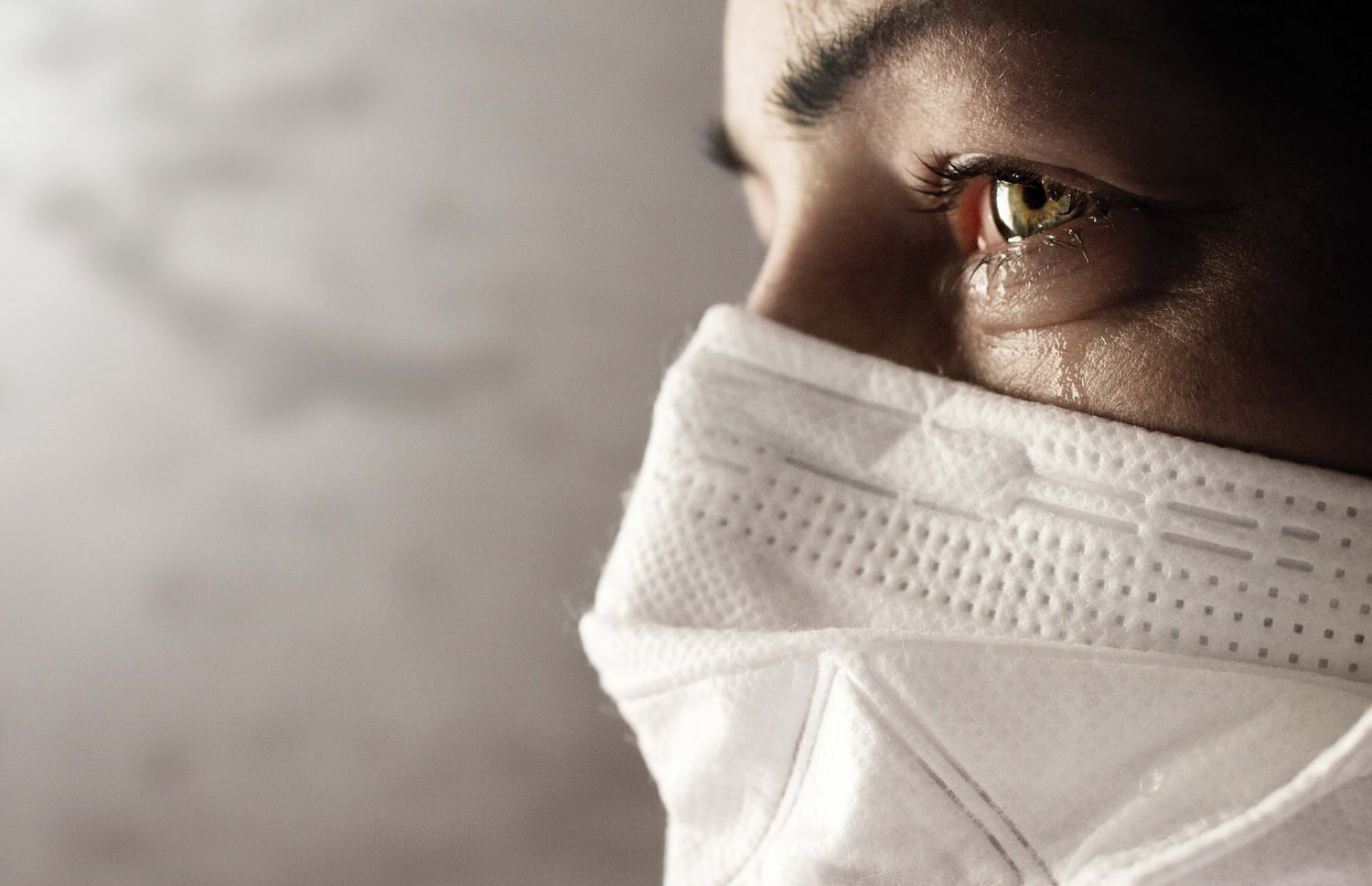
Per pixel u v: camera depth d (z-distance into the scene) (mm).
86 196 1181
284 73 1149
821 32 429
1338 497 401
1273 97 392
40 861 1144
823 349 443
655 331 1103
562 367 1115
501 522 1117
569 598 1101
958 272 441
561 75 1107
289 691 1132
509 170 1119
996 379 432
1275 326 400
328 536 1141
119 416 1172
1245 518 406
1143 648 415
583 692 1090
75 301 1182
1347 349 397
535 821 1087
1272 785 400
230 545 1150
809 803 438
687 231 1094
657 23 1091
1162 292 407
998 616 427
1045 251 419
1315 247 396
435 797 1102
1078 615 419
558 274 1115
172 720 1146
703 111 1087
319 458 1147
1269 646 408
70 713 1152
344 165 1145
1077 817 413
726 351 450
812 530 445
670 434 454
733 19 475
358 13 1134
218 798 1130
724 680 439
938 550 433
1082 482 418
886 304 447
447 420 1131
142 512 1162
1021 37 402
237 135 1161
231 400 1160
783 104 442
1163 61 394
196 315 1166
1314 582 405
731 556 450
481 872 1090
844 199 445
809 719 433
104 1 1162
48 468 1178
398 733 1112
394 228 1139
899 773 419
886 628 432
